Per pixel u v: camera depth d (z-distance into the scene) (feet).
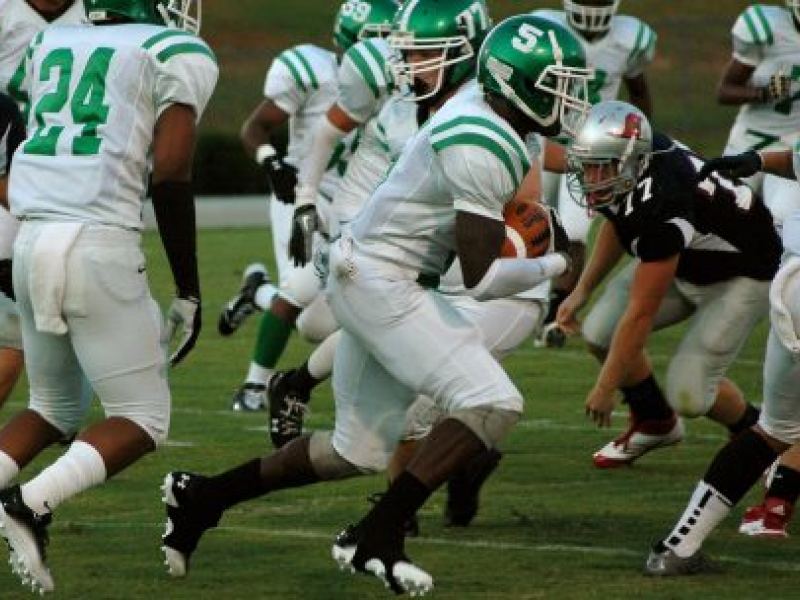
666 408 80.84
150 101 56.90
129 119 56.54
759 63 109.70
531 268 54.65
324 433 59.00
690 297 75.72
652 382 80.43
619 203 66.08
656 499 75.00
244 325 133.28
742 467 60.85
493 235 53.57
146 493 76.02
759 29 108.47
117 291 56.13
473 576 61.16
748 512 68.95
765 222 73.72
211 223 215.92
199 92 56.80
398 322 55.52
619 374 66.03
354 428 57.98
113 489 76.74
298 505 73.56
